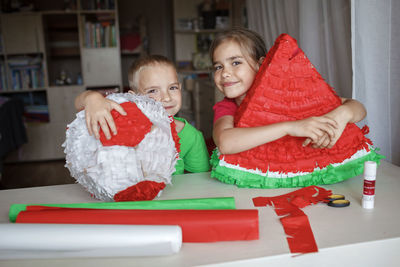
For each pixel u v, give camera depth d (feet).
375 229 1.66
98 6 12.42
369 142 2.48
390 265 1.59
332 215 1.83
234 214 1.60
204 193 2.22
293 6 5.80
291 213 1.84
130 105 2.09
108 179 1.94
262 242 1.57
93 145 1.94
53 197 2.24
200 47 14.02
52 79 13.52
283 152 2.27
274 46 2.40
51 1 13.99
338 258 1.52
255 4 7.97
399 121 3.52
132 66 3.36
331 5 4.42
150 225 1.53
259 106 2.31
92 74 12.52
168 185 2.38
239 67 2.66
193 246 1.57
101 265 1.44
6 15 11.63
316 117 2.19
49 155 12.40
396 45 3.42
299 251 1.48
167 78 3.23
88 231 1.48
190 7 13.76
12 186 9.36
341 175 2.29
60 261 1.48
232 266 1.43
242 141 2.21
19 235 1.48
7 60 11.91
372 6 3.48
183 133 3.01
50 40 13.83
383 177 2.39
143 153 2.02
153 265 1.42
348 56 4.27
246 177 2.29
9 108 10.38
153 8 16.14
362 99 3.71
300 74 2.32
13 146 10.41
